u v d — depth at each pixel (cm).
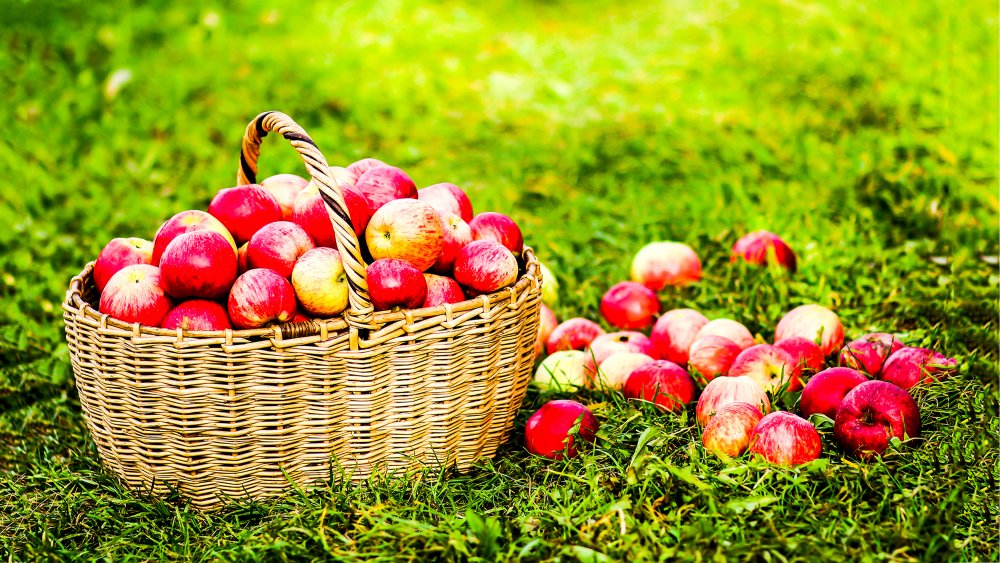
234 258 224
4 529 228
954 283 261
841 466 223
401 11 500
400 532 220
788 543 215
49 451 239
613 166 330
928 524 217
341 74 415
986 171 305
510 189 311
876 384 228
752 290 263
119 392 223
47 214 300
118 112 362
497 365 231
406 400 226
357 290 220
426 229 228
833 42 464
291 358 221
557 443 233
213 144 349
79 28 430
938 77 395
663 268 268
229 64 415
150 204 303
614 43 483
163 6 461
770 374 238
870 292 262
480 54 456
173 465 225
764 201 296
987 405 234
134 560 222
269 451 225
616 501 221
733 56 450
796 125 359
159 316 223
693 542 215
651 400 239
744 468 223
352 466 228
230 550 219
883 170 305
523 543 219
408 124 372
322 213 229
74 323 224
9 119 346
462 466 233
